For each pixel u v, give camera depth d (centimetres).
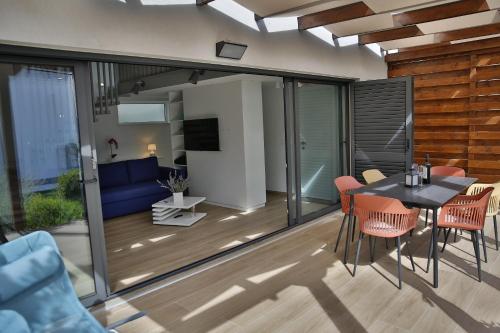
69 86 288
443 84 587
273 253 413
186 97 707
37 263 212
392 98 534
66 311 213
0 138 260
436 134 605
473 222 337
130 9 295
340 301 298
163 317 288
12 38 237
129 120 834
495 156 555
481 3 369
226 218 576
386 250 407
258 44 405
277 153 746
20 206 271
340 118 584
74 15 263
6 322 183
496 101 541
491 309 276
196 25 343
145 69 646
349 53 547
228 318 282
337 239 436
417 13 409
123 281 359
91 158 301
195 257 416
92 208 304
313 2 370
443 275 336
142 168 699
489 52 539
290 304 297
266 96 748
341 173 594
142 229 538
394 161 540
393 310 280
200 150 683
